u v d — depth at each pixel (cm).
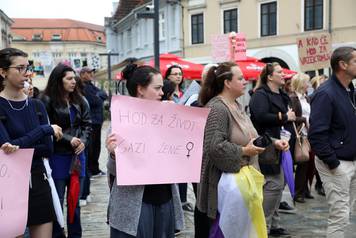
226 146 349
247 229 358
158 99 312
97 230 561
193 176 316
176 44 2920
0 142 323
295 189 714
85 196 681
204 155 366
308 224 594
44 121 365
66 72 473
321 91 420
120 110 297
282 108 520
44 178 352
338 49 421
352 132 416
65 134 466
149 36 3319
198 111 319
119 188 303
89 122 500
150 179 300
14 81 336
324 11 2219
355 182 439
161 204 313
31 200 341
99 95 899
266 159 468
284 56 2394
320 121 413
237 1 2575
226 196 354
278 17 2409
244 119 376
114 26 4372
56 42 8681
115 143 293
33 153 332
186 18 2853
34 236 352
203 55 2766
